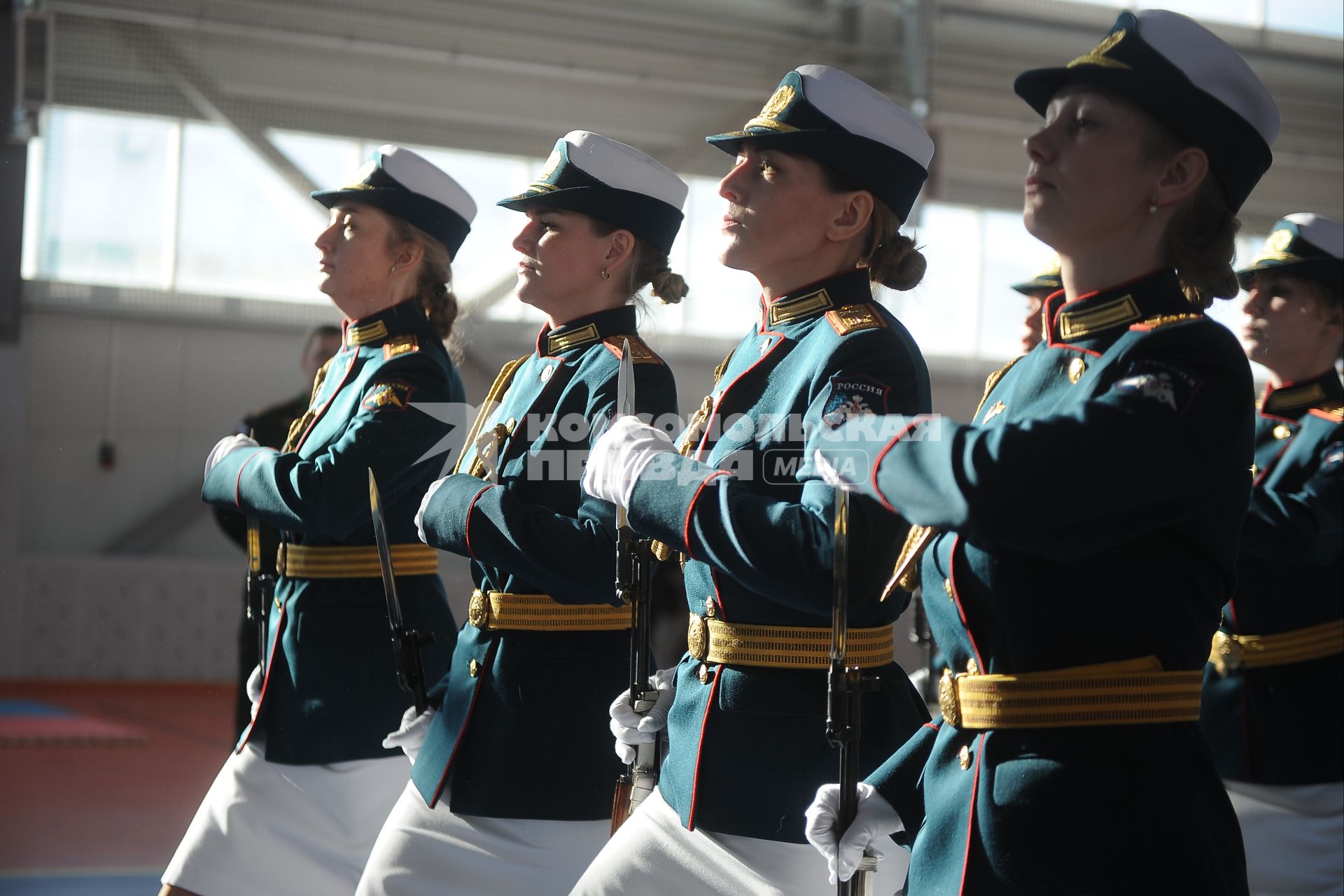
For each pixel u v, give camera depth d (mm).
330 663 3842
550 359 3398
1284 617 4301
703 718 2625
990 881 1935
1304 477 4246
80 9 12289
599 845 3242
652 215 3426
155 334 12992
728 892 2594
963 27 13211
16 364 12602
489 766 3238
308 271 13336
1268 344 4402
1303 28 12977
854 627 2604
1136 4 13484
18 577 12664
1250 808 4367
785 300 2746
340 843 3863
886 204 2740
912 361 2582
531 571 3043
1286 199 12992
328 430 3912
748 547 2328
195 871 3844
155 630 13031
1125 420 1817
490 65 12930
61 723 9883
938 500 1881
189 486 13188
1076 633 1948
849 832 2219
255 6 12586
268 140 12867
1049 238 2076
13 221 12359
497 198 12945
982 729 2014
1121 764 1913
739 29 13266
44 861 5875
